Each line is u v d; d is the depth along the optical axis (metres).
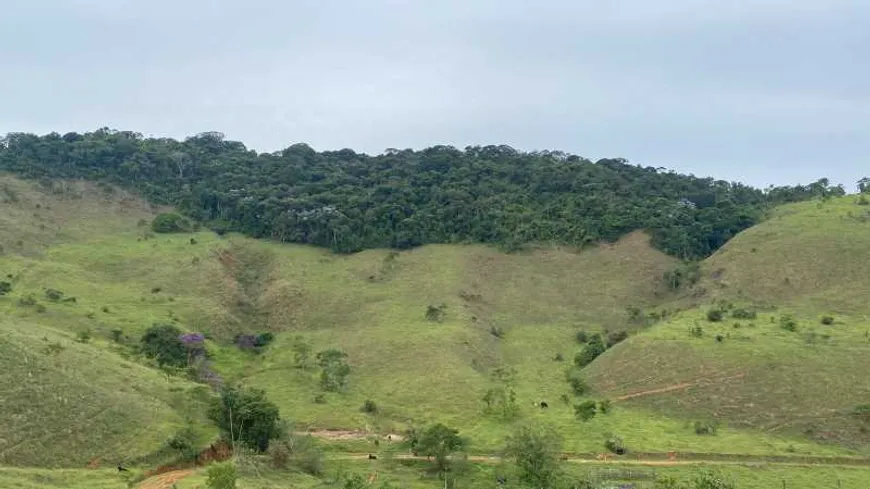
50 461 66.94
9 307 122.50
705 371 106.81
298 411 104.81
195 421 83.31
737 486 75.00
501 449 88.69
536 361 131.50
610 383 112.50
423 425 99.94
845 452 86.81
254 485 68.12
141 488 64.12
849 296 130.62
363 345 133.62
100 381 83.25
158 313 137.00
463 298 155.12
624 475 78.06
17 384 74.50
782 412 95.69
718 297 143.50
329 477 78.88
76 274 150.50
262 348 137.88
